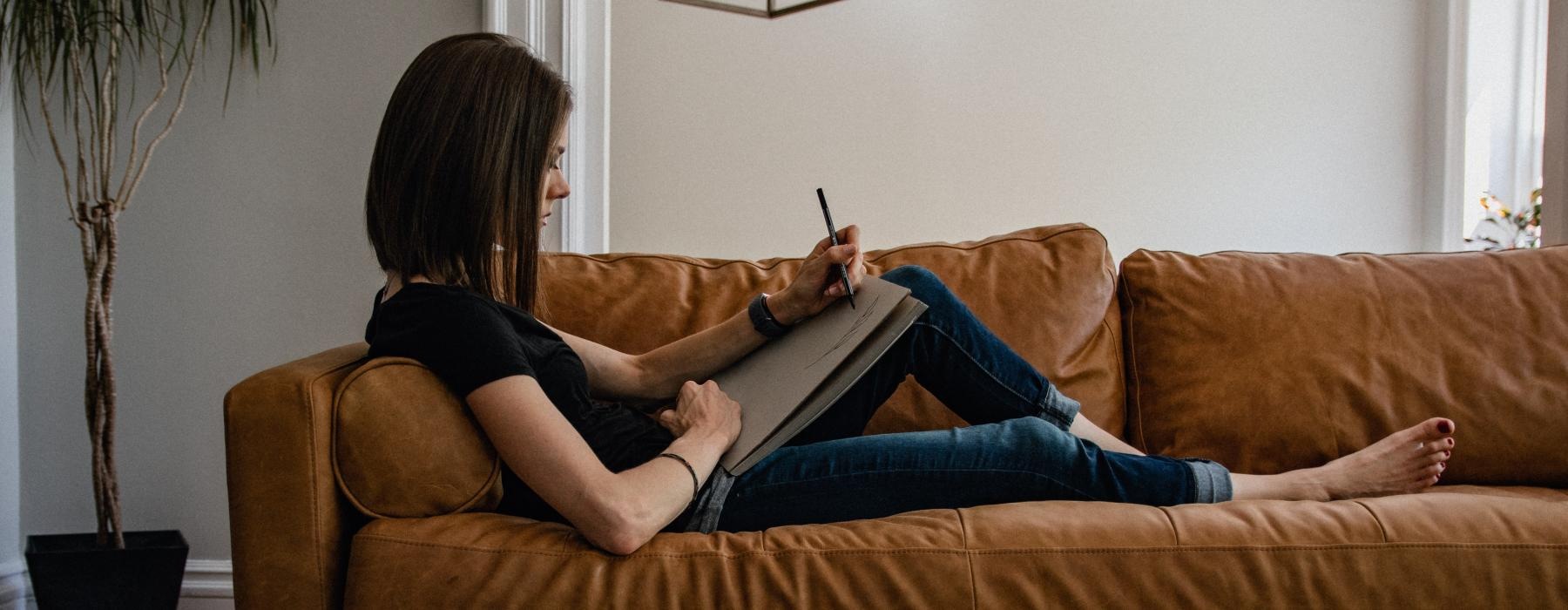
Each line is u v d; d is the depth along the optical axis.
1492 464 1.72
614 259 1.94
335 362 1.26
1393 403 1.75
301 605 1.10
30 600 2.39
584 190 2.43
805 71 3.73
